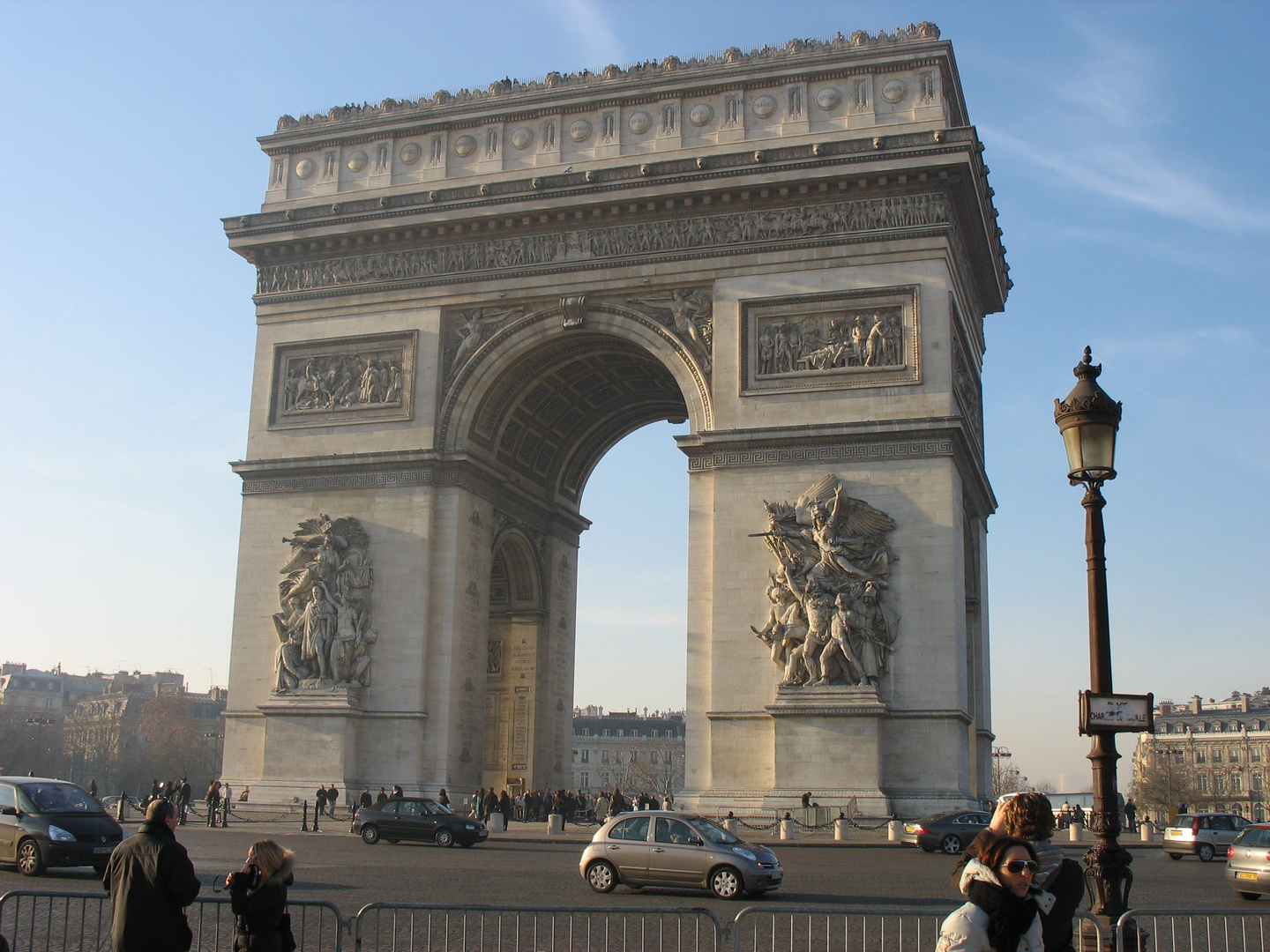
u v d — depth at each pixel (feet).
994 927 45.78
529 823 270.46
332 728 257.34
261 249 289.33
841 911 76.28
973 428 283.18
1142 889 166.71
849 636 234.99
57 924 113.19
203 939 102.53
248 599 274.36
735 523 248.52
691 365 259.60
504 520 293.84
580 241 271.49
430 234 280.10
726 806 235.61
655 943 107.14
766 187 257.96
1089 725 76.74
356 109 295.07
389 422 275.39
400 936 109.09
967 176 249.96
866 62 263.70
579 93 278.26
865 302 251.39
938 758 229.45
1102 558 81.46
